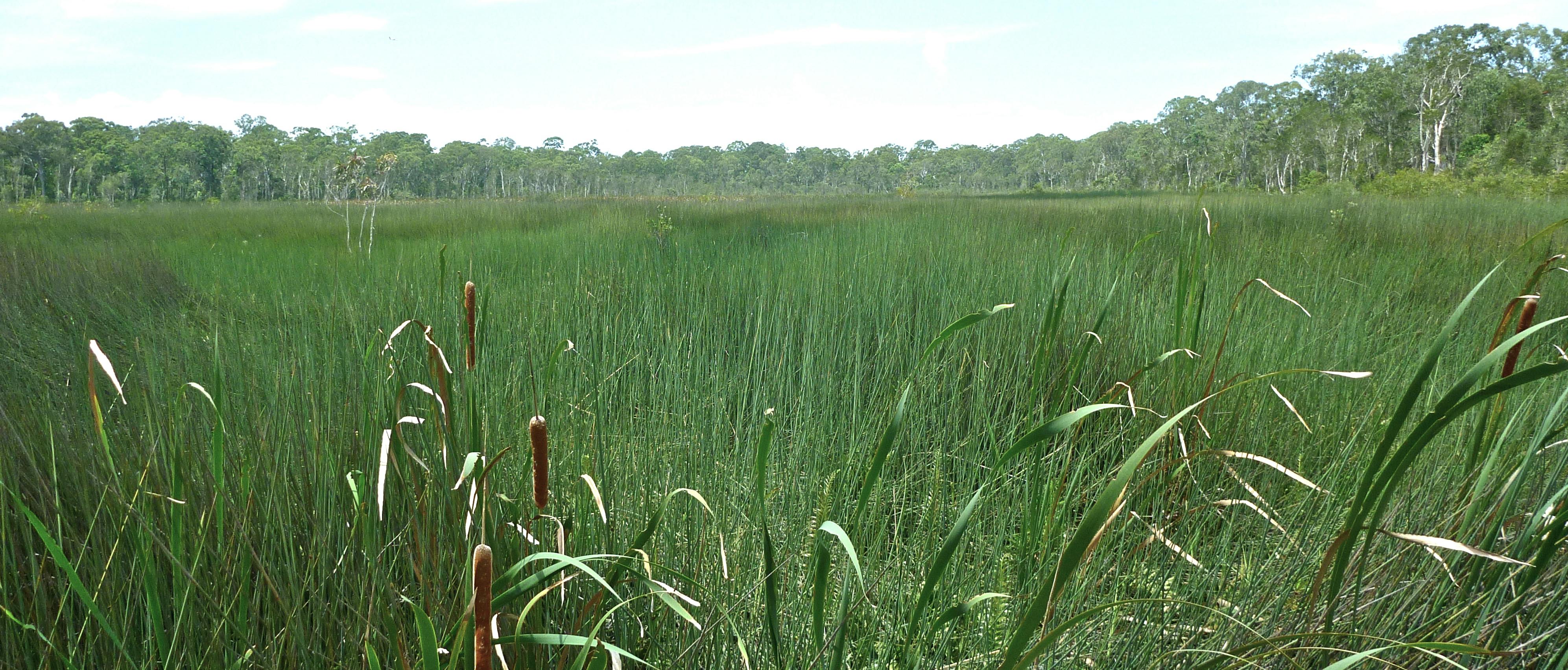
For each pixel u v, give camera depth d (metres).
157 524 1.70
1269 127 63.44
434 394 1.47
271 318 4.25
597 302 4.23
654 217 12.11
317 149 87.75
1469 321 4.03
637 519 1.96
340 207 15.62
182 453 1.85
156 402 2.28
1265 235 8.73
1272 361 3.24
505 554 1.53
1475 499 1.43
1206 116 81.44
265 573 1.47
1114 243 8.05
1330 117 53.62
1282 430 2.70
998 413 2.83
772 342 3.75
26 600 1.61
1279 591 1.83
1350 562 1.80
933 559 1.98
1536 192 22.36
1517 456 2.02
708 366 3.47
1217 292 4.09
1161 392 2.78
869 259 5.91
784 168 139.25
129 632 1.58
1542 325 0.92
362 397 2.26
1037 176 116.69
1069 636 1.70
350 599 1.68
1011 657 0.98
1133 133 93.12
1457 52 53.81
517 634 1.06
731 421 2.98
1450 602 1.67
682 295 4.85
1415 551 1.79
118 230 12.66
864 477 2.46
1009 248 6.84
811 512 2.23
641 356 3.46
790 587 1.90
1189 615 1.80
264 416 2.23
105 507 1.81
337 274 5.47
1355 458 2.31
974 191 107.06
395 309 4.01
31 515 1.10
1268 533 2.08
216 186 78.81
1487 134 50.28
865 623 1.84
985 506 2.16
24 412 2.25
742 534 2.07
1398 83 57.62
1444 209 12.40
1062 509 1.79
